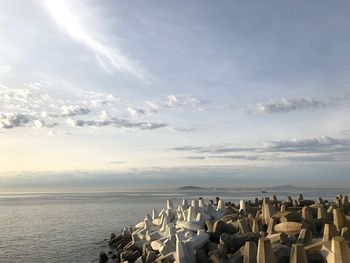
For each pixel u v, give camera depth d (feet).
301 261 74.28
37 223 270.87
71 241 187.62
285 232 98.43
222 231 108.06
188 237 105.70
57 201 638.12
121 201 578.66
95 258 146.10
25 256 155.02
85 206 463.01
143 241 127.44
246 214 134.41
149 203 502.38
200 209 132.05
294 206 138.51
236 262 82.99
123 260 118.11
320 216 111.96
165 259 96.48
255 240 93.40
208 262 90.84
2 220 293.84
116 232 215.51
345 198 143.74
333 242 73.20
